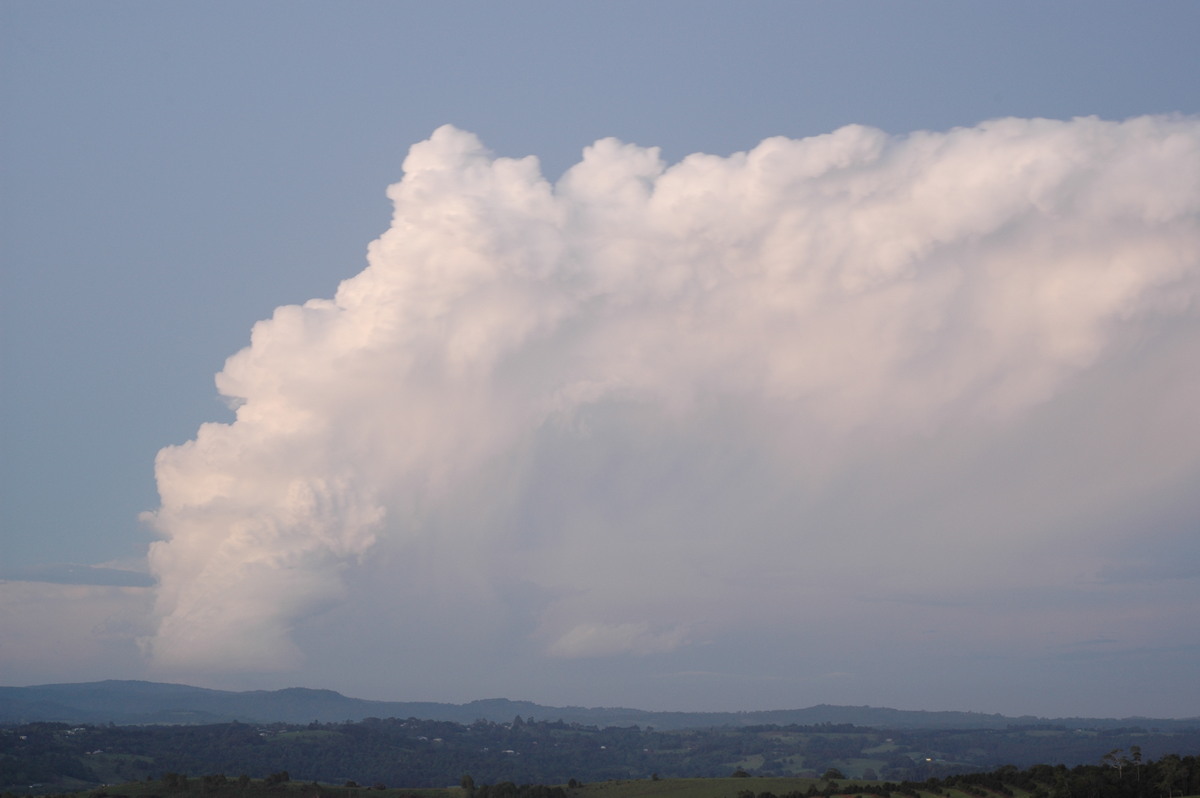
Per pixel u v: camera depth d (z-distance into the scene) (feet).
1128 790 585.22
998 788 606.14
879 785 647.15
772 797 627.05
